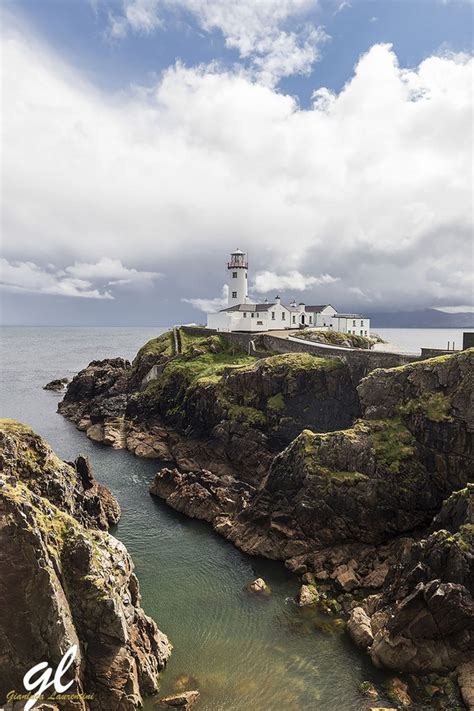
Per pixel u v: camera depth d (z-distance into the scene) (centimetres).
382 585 4259
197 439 8219
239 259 14375
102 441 9275
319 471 5034
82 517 4059
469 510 3831
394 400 5566
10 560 2684
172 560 4831
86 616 2898
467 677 3158
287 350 9394
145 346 12519
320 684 3206
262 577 4544
